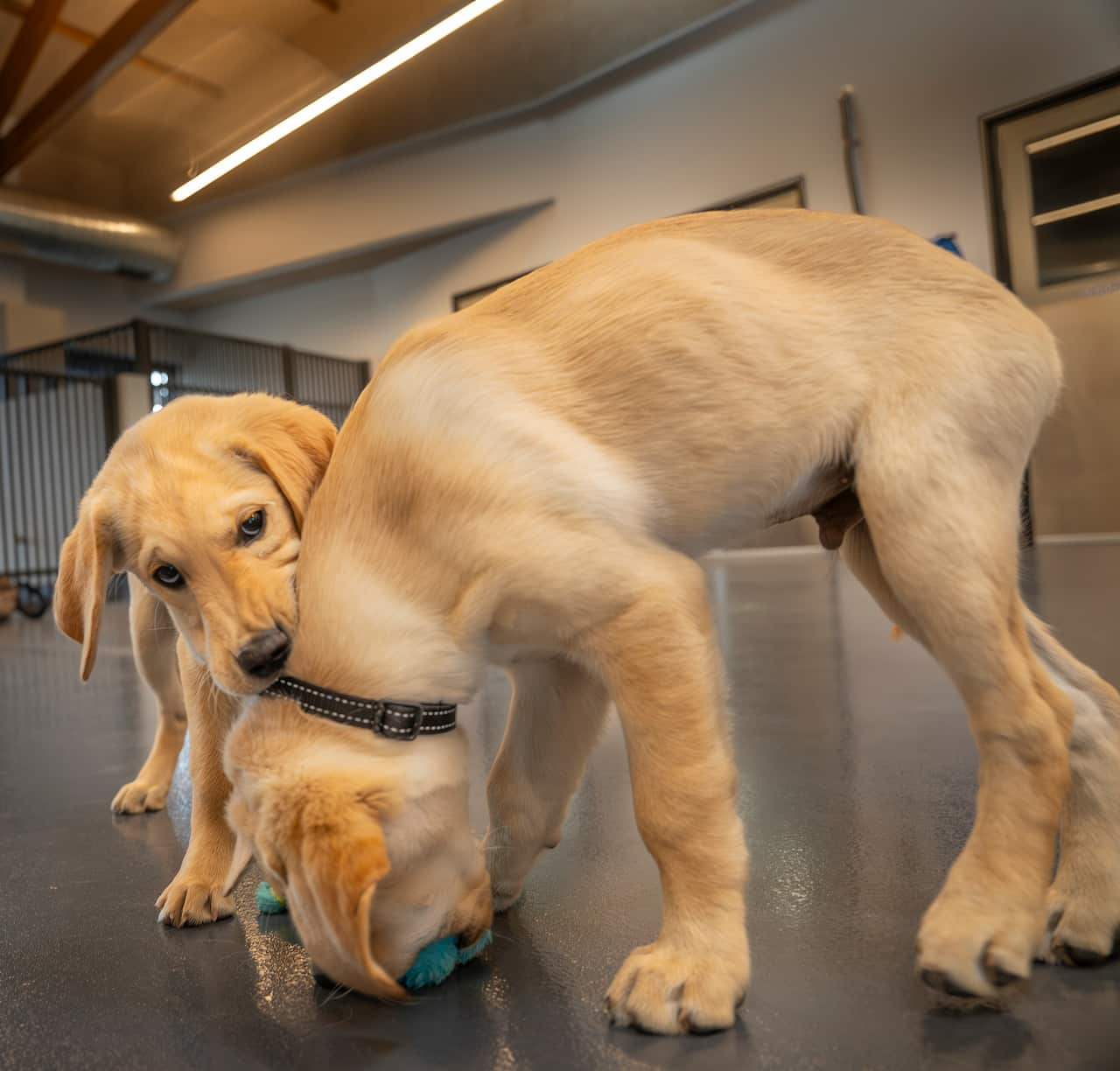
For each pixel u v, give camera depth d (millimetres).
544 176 12430
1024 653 1326
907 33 9188
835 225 1493
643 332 1370
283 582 1424
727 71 10578
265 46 10688
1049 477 8766
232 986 1440
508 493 1269
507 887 1622
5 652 7402
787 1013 1192
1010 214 8758
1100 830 1325
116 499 1522
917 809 1968
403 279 14609
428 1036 1222
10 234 13211
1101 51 8109
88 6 10156
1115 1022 1108
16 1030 1337
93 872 2059
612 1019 1217
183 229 15633
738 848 1243
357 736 1271
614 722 3217
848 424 1394
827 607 5973
